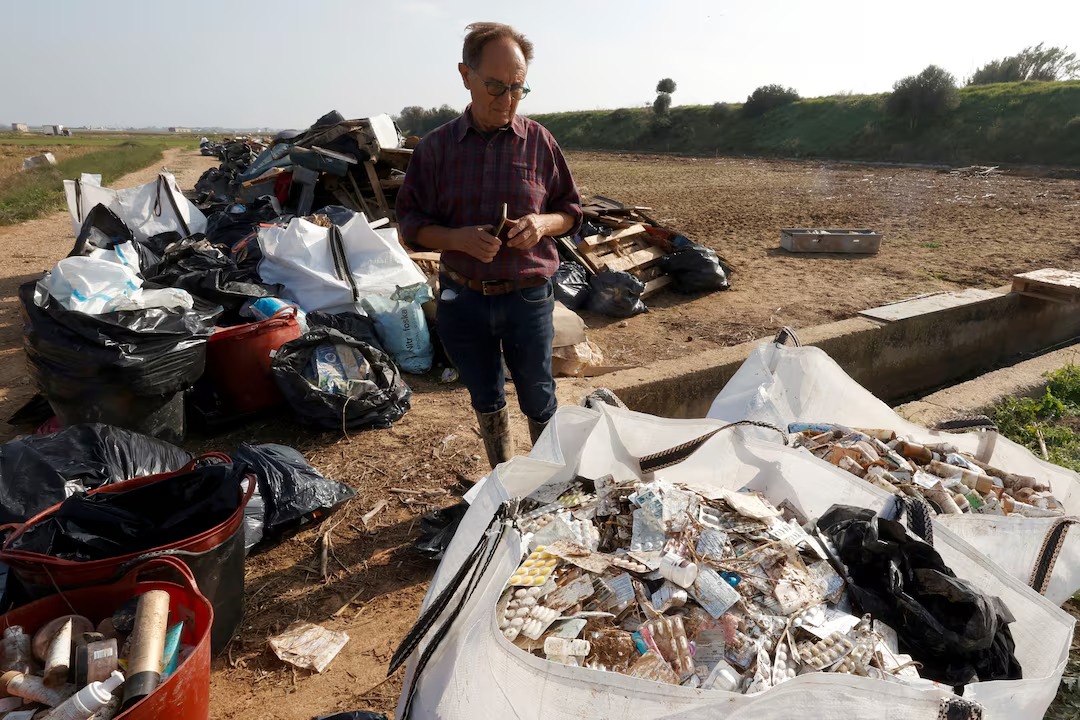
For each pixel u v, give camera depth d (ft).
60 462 8.77
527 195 8.97
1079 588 7.14
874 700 4.59
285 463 10.92
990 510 8.17
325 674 7.96
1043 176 74.64
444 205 9.12
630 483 7.50
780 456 7.83
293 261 17.01
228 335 13.44
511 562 5.32
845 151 115.14
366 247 18.07
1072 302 23.25
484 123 8.70
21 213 47.11
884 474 8.49
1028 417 14.92
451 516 10.48
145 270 17.04
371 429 14.16
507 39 8.14
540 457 7.21
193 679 5.86
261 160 31.09
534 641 5.58
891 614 6.07
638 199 58.70
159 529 7.54
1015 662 5.75
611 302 24.59
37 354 11.30
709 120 152.97
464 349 9.75
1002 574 6.16
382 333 17.19
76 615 6.36
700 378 17.24
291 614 8.94
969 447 9.73
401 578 9.69
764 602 6.02
